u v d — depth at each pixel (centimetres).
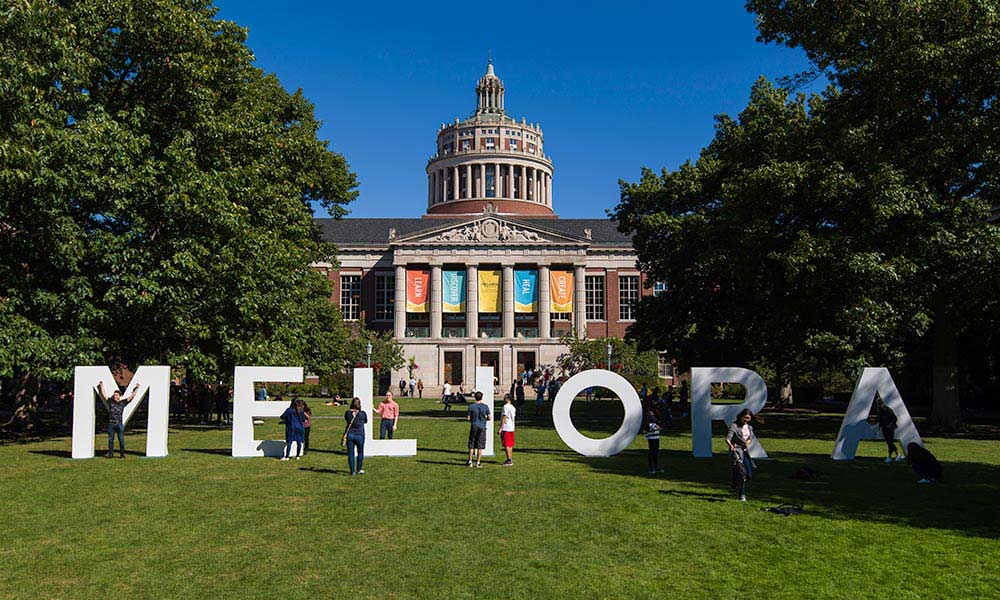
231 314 2695
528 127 11319
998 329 3497
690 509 1343
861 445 2484
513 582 912
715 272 3278
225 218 2456
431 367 7925
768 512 1320
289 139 3334
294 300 3253
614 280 8375
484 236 8156
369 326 8350
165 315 2458
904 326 2684
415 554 1035
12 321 2148
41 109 2120
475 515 1288
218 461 1992
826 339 2811
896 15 2659
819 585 904
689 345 3766
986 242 2422
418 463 1967
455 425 3272
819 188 2630
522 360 8050
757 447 2081
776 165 2711
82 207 2391
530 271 8181
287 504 1380
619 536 1141
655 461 1797
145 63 2545
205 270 2508
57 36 2180
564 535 1146
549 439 2692
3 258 2312
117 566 972
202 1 2805
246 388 2102
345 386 6412
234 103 2941
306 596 858
